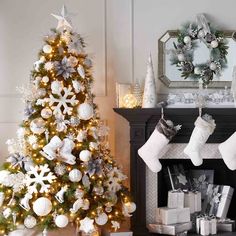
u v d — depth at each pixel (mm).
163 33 3996
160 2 4004
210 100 3822
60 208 3150
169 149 3850
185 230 3703
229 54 3988
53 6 3984
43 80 3248
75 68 3332
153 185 3828
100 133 3455
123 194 3490
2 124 3945
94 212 3250
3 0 3955
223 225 3820
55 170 3193
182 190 3881
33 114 3268
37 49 3979
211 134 3805
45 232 3219
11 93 3955
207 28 3936
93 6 4004
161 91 3984
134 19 4000
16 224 3174
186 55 3961
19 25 3969
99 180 3307
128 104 3742
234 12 4023
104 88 3996
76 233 3348
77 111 3287
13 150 3322
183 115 3725
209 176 4082
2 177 3186
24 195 3168
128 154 3979
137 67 3994
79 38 3449
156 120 3764
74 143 3234
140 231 3758
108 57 4004
